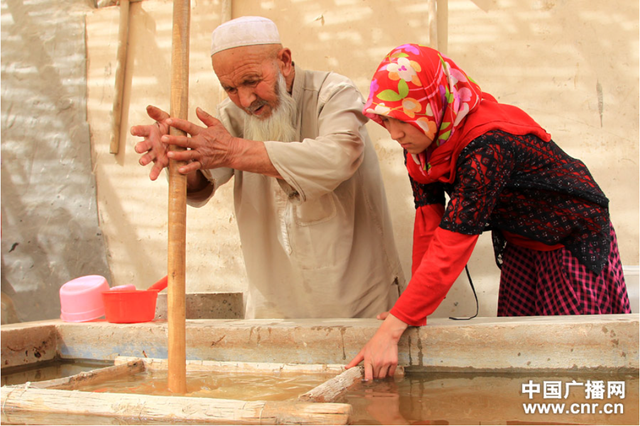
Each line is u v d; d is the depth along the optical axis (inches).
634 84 116.6
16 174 153.9
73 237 149.4
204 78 140.1
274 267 92.0
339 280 87.6
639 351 63.5
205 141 66.8
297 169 73.7
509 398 53.7
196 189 86.0
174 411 48.1
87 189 149.2
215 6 139.7
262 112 81.2
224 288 137.6
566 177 72.4
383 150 127.4
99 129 149.3
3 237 153.3
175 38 65.3
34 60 154.3
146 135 68.2
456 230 63.1
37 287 150.9
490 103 69.8
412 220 126.0
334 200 87.4
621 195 116.8
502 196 73.7
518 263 83.7
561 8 119.8
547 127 120.3
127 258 145.9
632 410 48.4
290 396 56.4
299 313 91.2
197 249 139.6
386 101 64.9
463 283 123.1
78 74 151.2
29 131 153.7
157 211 143.8
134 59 146.4
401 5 127.4
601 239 74.7
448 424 44.6
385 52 128.4
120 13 145.2
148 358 73.0
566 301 75.7
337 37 131.3
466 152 63.7
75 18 152.2
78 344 85.2
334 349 70.9
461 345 66.6
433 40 123.0
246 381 63.9
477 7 123.7
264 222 92.2
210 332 76.5
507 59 122.3
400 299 65.7
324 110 82.1
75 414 51.3
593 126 118.2
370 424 44.8
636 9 116.6
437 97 64.7
